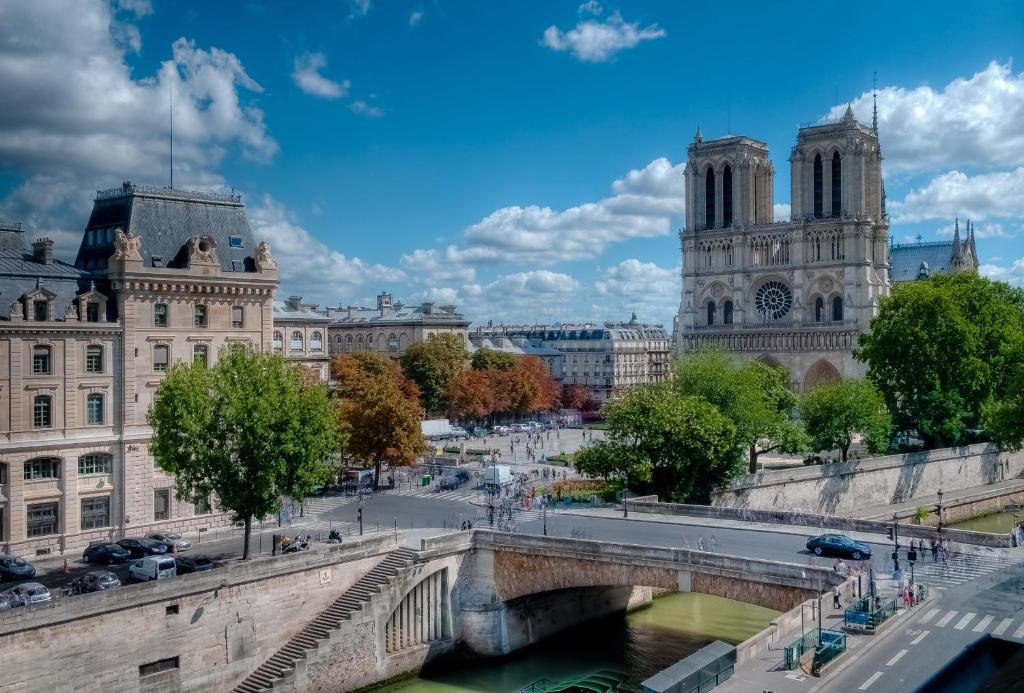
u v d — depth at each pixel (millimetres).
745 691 47625
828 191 198250
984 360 138750
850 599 60531
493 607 79188
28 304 81688
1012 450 120062
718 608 90688
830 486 116812
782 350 199500
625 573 72125
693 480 101250
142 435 87875
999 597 61656
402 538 82875
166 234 92812
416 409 123500
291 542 84188
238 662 70000
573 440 181750
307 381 117812
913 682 48000
